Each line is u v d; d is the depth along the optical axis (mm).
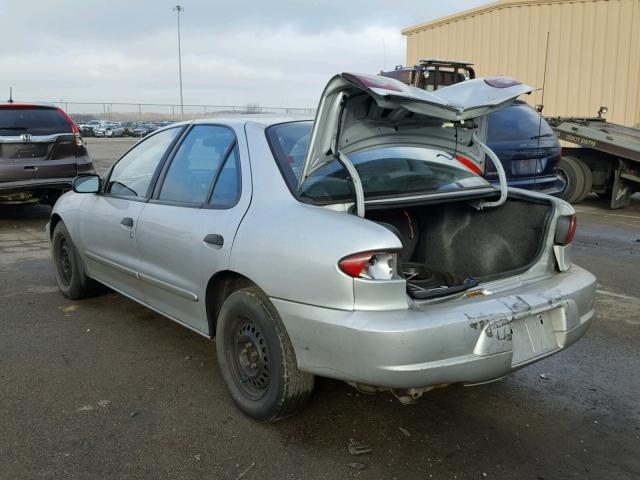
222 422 3324
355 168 3277
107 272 4820
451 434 3211
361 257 2680
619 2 15172
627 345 4449
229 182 3543
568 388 3764
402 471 2871
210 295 3576
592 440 3162
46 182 9406
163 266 3930
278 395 3100
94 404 3533
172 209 3871
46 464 2920
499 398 3629
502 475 2844
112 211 4559
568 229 3436
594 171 11727
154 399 3598
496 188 3859
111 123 43656
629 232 8969
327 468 2895
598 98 15742
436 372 2666
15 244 8258
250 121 3701
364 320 2658
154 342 4516
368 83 2801
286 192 3172
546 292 3127
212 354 4289
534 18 16125
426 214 4145
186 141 4102
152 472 2861
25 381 3838
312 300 2820
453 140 3662
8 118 9172
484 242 3889
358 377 2715
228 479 2812
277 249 2977
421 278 3527
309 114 3932
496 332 2785
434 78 12977
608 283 6117
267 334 3098
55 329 4789
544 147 8500
